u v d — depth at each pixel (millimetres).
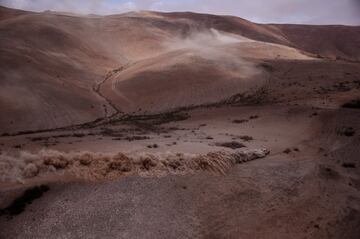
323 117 40875
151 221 16438
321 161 27984
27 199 15953
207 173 21406
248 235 17766
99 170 18969
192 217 17562
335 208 21938
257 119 46406
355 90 63781
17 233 14266
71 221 15344
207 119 53094
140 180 18969
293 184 22922
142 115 69250
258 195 20938
